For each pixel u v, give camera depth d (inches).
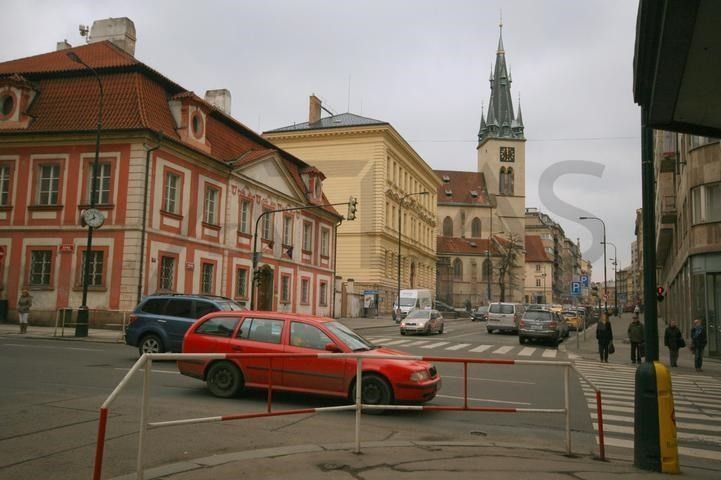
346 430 325.7
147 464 246.2
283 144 2369.6
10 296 1060.5
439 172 4261.8
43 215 1060.5
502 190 4173.2
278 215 1523.1
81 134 1037.8
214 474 229.9
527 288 4685.0
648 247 275.4
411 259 2741.1
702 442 342.0
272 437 300.4
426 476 231.5
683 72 243.4
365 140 2278.5
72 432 293.3
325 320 423.2
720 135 303.7
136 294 1006.4
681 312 1309.1
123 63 1094.4
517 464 255.1
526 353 956.0
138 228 1014.4
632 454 298.5
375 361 388.2
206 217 1216.8
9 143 1077.1
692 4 200.4
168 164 1092.5
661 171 1332.4
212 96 1569.9
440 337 1296.8
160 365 583.5
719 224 948.6
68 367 535.2
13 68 1174.3
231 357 248.1
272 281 1482.5
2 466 238.2
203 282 1202.0
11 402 362.9
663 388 258.5
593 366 784.9
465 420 377.1
